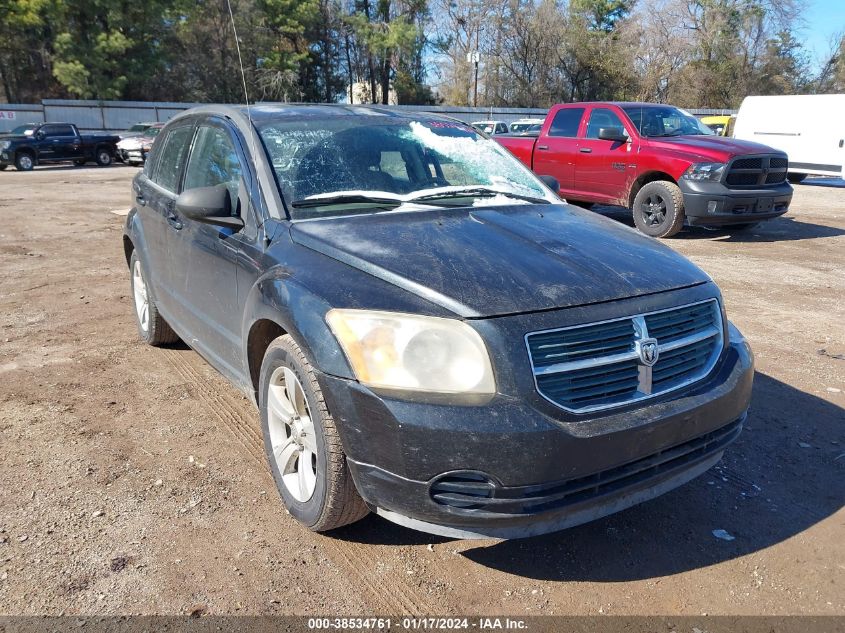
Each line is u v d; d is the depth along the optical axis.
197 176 4.20
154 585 2.68
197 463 3.61
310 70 48.91
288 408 3.10
